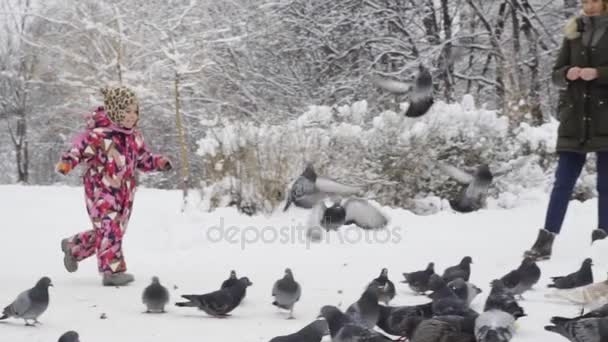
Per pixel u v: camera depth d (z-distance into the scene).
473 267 9.23
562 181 9.43
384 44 25.84
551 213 9.44
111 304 7.64
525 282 7.39
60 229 12.46
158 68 24.86
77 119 27.55
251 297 7.93
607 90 9.22
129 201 8.88
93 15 25.78
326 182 7.86
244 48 27.05
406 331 5.61
